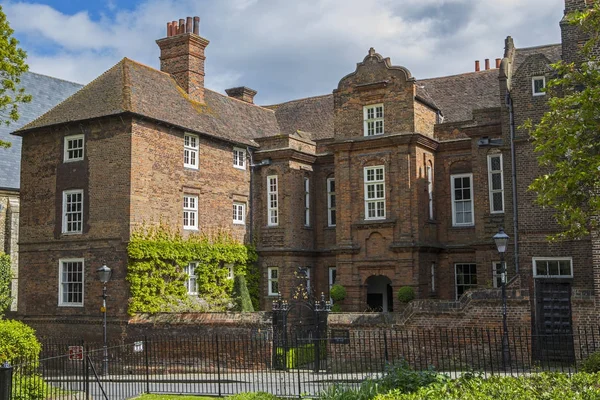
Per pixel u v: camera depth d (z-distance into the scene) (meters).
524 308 22.44
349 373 23.50
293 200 34.12
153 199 29.14
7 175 39.41
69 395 19.64
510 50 29.50
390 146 31.38
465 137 32.28
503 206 29.56
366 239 31.59
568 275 24.89
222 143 33.22
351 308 31.44
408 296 29.86
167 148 30.06
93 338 28.48
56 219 30.12
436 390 12.06
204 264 31.11
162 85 32.31
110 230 28.44
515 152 26.23
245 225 34.25
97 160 29.16
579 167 15.97
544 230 25.38
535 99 26.19
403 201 30.83
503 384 12.27
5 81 23.41
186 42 33.88
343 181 32.28
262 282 34.25
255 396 15.98
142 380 22.20
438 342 23.47
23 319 30.48
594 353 18.67
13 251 39.06
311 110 40.00
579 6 25.17
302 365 26.12
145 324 27.52
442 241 32.47
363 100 32.28
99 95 30.14
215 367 26.20
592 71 16.84
